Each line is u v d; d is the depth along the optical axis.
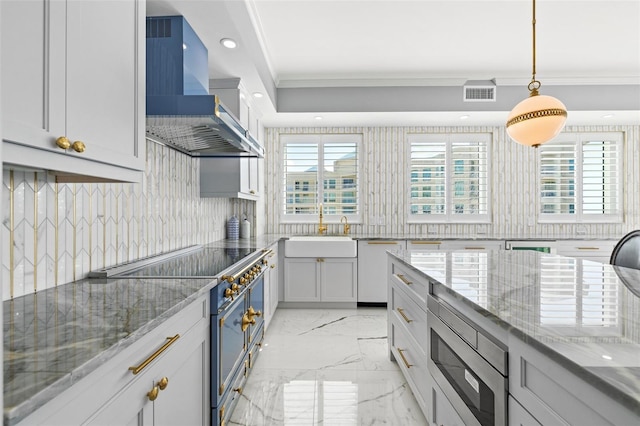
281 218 4.52
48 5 0.83
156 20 2.03
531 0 2.42
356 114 3.93
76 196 1.45
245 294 2.12
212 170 2.97
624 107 3.83
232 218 3.72
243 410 1.98
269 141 4.48
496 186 4.49
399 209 4.49
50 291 1.27
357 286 4.02
